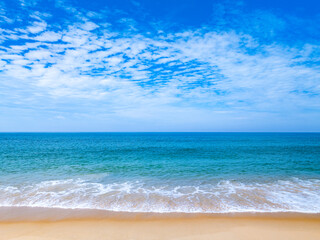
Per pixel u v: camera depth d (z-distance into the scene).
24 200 10.06
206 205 9.53
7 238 6.64
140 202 9.88
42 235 6.85
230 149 37.97
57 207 9.21
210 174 16.27
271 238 6.67
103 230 7.19
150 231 7.13
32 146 43.78
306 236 6.79
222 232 7.05
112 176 15.55
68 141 65.44
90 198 10.39
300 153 30.77
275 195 10.98
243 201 10.05
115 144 52.84
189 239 6.62
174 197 10.64
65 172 16.94
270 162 22.09
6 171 17.23
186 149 38.22
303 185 12.95
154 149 38.50
